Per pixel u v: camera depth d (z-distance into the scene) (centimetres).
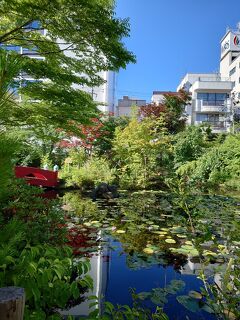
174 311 273
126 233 542
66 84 534
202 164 1362
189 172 1250
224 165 1359
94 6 423
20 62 108
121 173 1305
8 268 176
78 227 567
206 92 3120
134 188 1199
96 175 1166
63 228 355
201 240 232
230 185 1216
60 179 1153
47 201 375
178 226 593
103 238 508
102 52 504
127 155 1335
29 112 487
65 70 559
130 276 355
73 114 520
